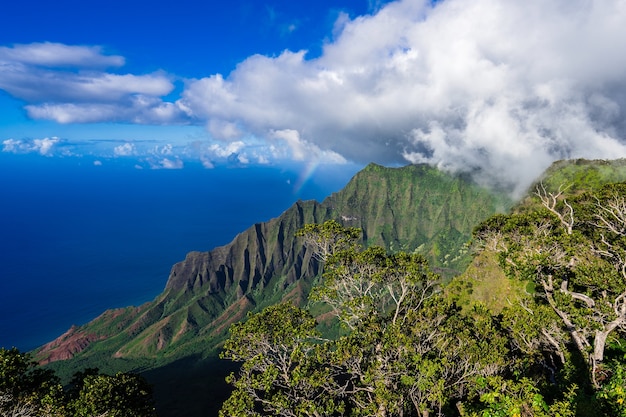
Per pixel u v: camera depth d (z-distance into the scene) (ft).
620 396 69.77
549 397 92.63
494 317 129.49
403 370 95.76
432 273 116.16
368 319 107.04
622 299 107.55
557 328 112.16
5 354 105.81
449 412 102.58
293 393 98.94
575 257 119.03
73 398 111.55
